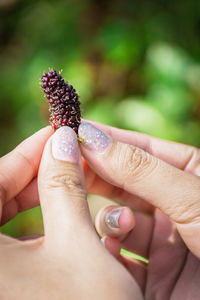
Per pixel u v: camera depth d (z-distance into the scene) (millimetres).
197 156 292
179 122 404
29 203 276
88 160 247
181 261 282
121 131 295
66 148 229
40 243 218
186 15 453
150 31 443
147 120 393
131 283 212
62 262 210
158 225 298
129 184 243
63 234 216
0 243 214
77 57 450
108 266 211
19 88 465
